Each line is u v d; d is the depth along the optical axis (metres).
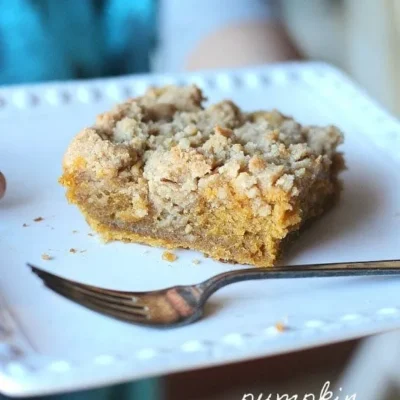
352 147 0.48
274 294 0.37
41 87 0.50
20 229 0.41
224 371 0.57
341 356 0.56
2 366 0.32
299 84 0.53
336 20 0.81
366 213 0.43
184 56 0.66
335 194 0.44
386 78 0.76
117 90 0.51
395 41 0.74
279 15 0.69
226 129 0.42
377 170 0.46
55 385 0.32
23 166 0.45
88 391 0.49
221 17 0.66
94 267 0.39
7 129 0.47
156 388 0.52
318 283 0.38
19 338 0.34
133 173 0.40
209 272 0.39
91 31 0.60
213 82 0.53
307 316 0.36
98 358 0.33
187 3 0.66
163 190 0.40
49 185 0.44
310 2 0.83
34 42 0.58
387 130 0.49
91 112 0.49
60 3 0.59
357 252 0.40
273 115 0.46
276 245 0.39
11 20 0.57
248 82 0.53
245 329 0.35
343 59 0.82
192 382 0.57
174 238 0.40
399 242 0.41
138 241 0.41
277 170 0.39
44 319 0.35
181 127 0.43
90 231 0.41
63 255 0.40
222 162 0.40
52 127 0.48
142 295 0.36
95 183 0.40
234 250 0.40
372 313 0.36
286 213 0.39
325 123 0.51
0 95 0.49
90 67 0.60
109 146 0.40
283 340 0.34
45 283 0.36
